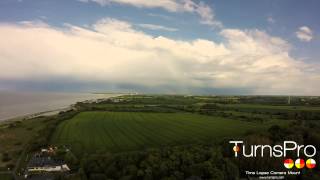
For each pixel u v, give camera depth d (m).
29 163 114.38
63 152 126.88
